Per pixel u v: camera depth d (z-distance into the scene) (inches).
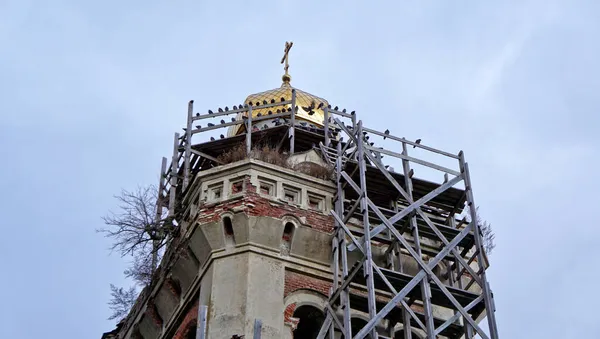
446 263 1270.9
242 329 1117.1
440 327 1110.4
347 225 1250.6
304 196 1258.0
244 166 1258.0
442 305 1179.9
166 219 1354.6
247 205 1210.6
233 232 1204.5
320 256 1224.8
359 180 1272.1
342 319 1166.3
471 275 1191.6
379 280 1155.3
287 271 1197.1
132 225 1353.3
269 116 1513.3
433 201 1300.4
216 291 1160.8
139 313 1373.0
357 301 1169.4
